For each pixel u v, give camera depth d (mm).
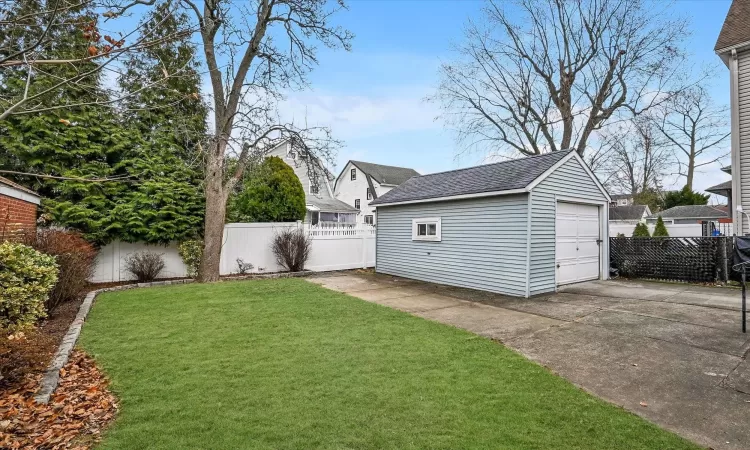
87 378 3791
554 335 5371
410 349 4688
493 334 5457
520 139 21328
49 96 6113
